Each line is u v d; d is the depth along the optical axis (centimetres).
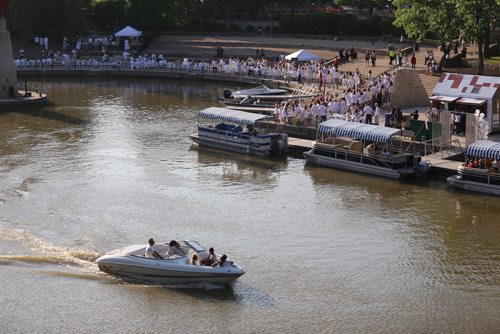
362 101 11969
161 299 6169
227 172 9425
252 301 6181
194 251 6481
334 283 6519
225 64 16162
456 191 8688
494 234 7500
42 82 16038
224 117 10444
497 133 10588
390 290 6419
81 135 11169
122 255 6481
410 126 10169
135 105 13475
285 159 10044
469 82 10719
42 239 7238
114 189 8719
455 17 13300
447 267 6838
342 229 7625
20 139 10888
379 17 18750
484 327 5866
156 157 10050
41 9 18200
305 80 14862
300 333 5744
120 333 5712
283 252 7100
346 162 9469
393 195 8575
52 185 8819
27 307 6028
